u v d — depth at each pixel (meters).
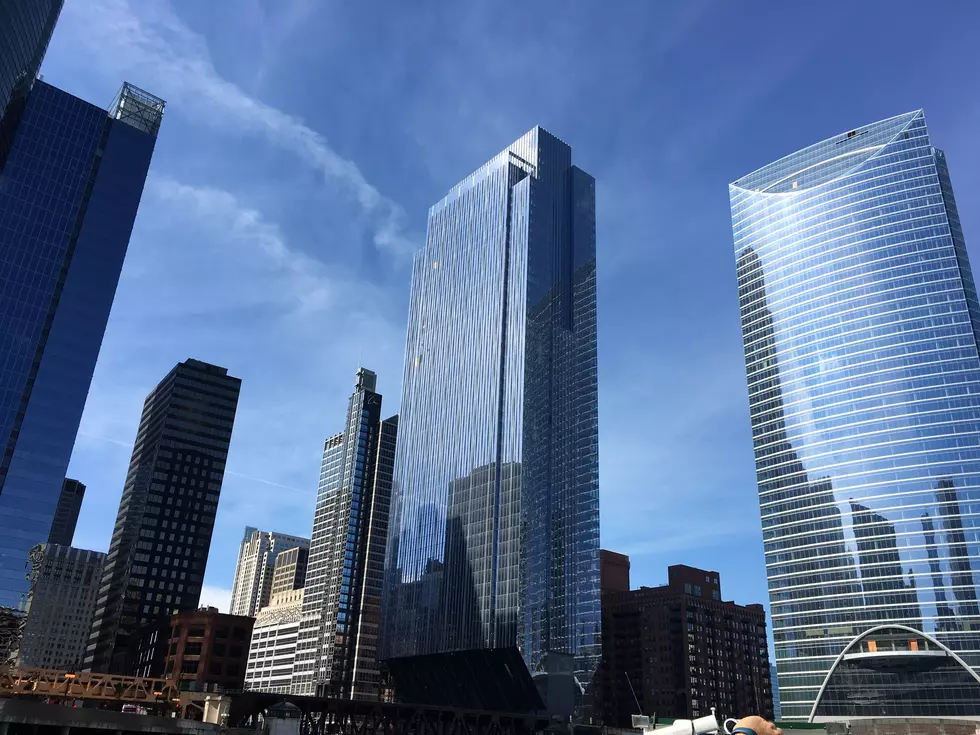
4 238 199.38
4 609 121.31
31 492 190.62
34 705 73.75
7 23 163.25
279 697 96.38
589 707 194.50
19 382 192.50
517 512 198.25
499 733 120.94
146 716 80.62
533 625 188.25
